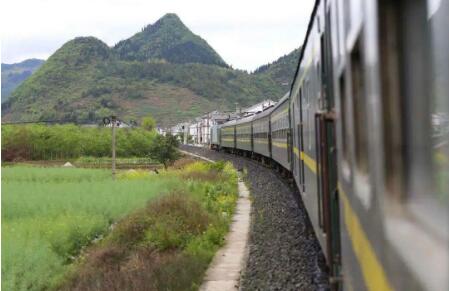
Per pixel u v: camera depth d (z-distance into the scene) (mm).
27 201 22375
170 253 14328
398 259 2443
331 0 4930
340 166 4465
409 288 2309
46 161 70438
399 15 2420
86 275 12164
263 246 13398
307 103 9633
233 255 13453
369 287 3168
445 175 2100
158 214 17156
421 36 2242
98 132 80250
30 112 167500
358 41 3186
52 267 13148
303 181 11992
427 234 2164
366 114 2998
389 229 2562
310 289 9367
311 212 9445
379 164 2715
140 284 10492
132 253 14000
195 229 16078
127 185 27547
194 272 11250
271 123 32062
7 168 45156
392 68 2494
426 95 2229
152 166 57438
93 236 16906
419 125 2291
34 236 15594
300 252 12125
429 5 2162
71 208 20500
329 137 5516
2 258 12516
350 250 4059
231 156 60062
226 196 23953
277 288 9641
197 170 37500
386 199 2602
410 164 2381
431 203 2178
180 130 162000
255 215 19016
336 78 4562
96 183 29422
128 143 76562
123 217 18250
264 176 32094
